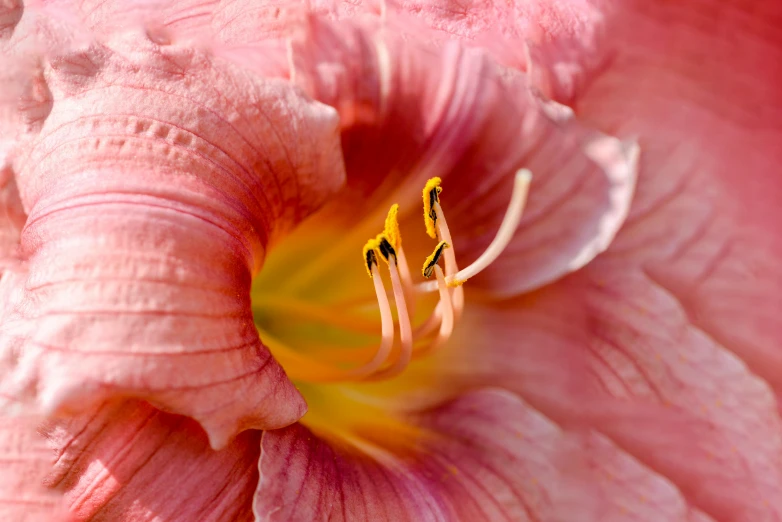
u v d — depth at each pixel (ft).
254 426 0.80
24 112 0.80
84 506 0.79
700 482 0.90
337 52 0.85
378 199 0.89
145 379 0.77
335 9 0.85
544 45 0.89
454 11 0.87
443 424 0.90
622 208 0.88
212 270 0.79
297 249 0.90
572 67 0.90
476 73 0.87
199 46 0.81
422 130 0.87
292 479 0.81
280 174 0.83
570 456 0.90
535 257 0.89
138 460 0.79
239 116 0.81
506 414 0.90
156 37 0.81
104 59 0.80
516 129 0.88
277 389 0.80
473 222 0.89
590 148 0.88
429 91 0.87
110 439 0.79
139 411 0.79
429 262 0.85
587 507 0.89
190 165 0.79
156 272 0.78
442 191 0.89
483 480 0.88
